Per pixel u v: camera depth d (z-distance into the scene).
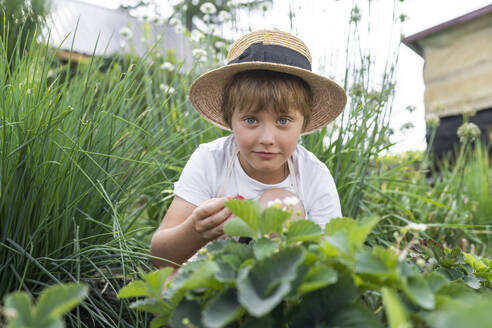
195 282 0.62
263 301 0.57
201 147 1.49
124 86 1.52
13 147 1.12
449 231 2.12
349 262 0.64
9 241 1.05
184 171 1.43
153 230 1.93
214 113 1.51
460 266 1.10
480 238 2.44
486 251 2.34
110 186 1.39
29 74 1.33
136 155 1.53
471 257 1.13
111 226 1.24
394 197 2.24
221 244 0.83
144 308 0.74
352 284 0.63
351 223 0.71
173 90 1.82
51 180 1.16
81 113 1.32
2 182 1.07
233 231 0.75
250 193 1.42
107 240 1.38
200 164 1.42
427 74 5.08
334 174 1.82
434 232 2.09
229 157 1.46
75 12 5.23
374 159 1.93
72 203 1.16
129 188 1.46
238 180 1.42
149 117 1.81
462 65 4.76
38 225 1.14
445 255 1.17
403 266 0.68
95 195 1.33
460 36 4.75
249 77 1.22
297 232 0.71
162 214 2.05
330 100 1.43
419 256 1.23
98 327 1.18
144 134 1.65
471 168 2.93
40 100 1.20
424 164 2.46
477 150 2.94
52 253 1.13
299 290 0.59
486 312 0.39
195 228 1.10
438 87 4.98
